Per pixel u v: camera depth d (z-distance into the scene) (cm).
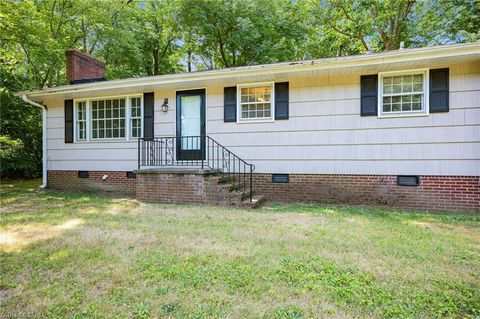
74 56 865
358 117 635
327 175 657
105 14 1413
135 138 810
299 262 298
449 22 1177
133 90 794
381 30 1373
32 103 885
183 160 769
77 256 314
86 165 859
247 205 588
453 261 303
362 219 491
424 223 468
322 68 611
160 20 1698
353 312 212
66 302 225
